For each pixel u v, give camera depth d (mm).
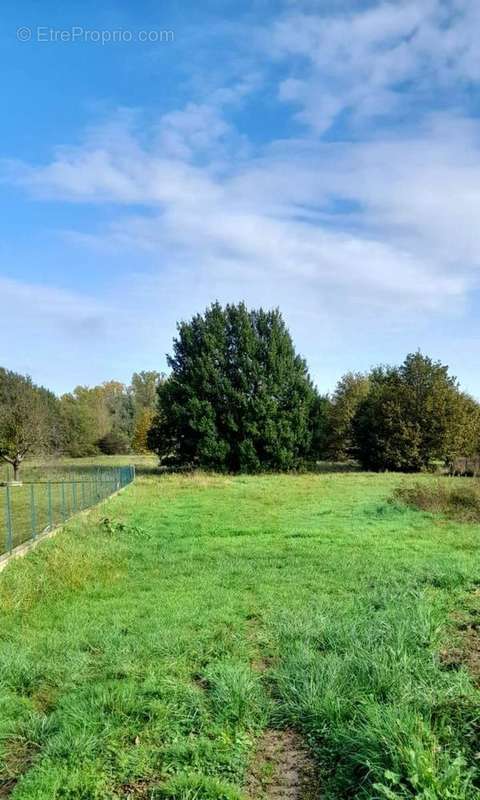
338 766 3889
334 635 6227
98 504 19734
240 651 6051
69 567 9773
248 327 40938
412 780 3330
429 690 4656
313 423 42156
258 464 39531
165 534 14234
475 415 43562
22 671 5441
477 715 4148
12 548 10242
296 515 17750
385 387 44812
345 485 29250
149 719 4531
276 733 4488
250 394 40406
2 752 4184
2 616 7418
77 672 5531
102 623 7141
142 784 3818
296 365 42188
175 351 42969
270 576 9656
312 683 4848
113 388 102812
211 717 4574
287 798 3721
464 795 3244
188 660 5871
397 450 41438
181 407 40500
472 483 22375
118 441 79875
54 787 3713
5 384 43281
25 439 37938
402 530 14562
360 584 8953
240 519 16938
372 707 4266
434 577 9055
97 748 4125
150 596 8531
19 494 24953
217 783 3721
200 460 40219
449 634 6418
